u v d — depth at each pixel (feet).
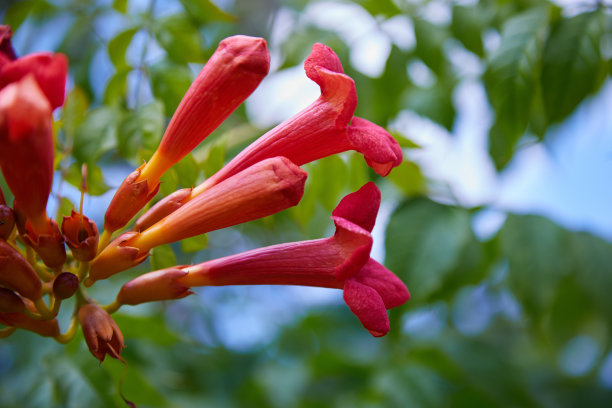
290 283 6.47
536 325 9.89
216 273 6.54
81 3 11.30
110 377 8.66
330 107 6.34
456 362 12.28
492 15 11.39
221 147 7.66
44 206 5.73
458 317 21.27
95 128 8.48
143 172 6.47
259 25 12.73
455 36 10.67
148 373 11.21
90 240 6.08
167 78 9.26
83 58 10.98
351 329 18.28
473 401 12.42
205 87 6.25
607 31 9.66
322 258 6.31
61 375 8.61
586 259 10.09
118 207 6.33
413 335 14.28
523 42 9.53
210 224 6.11
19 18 11.16
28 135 4.91
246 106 11.84
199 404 13.66
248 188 5.90
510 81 9.45
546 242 9.99
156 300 6.52
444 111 12.05
